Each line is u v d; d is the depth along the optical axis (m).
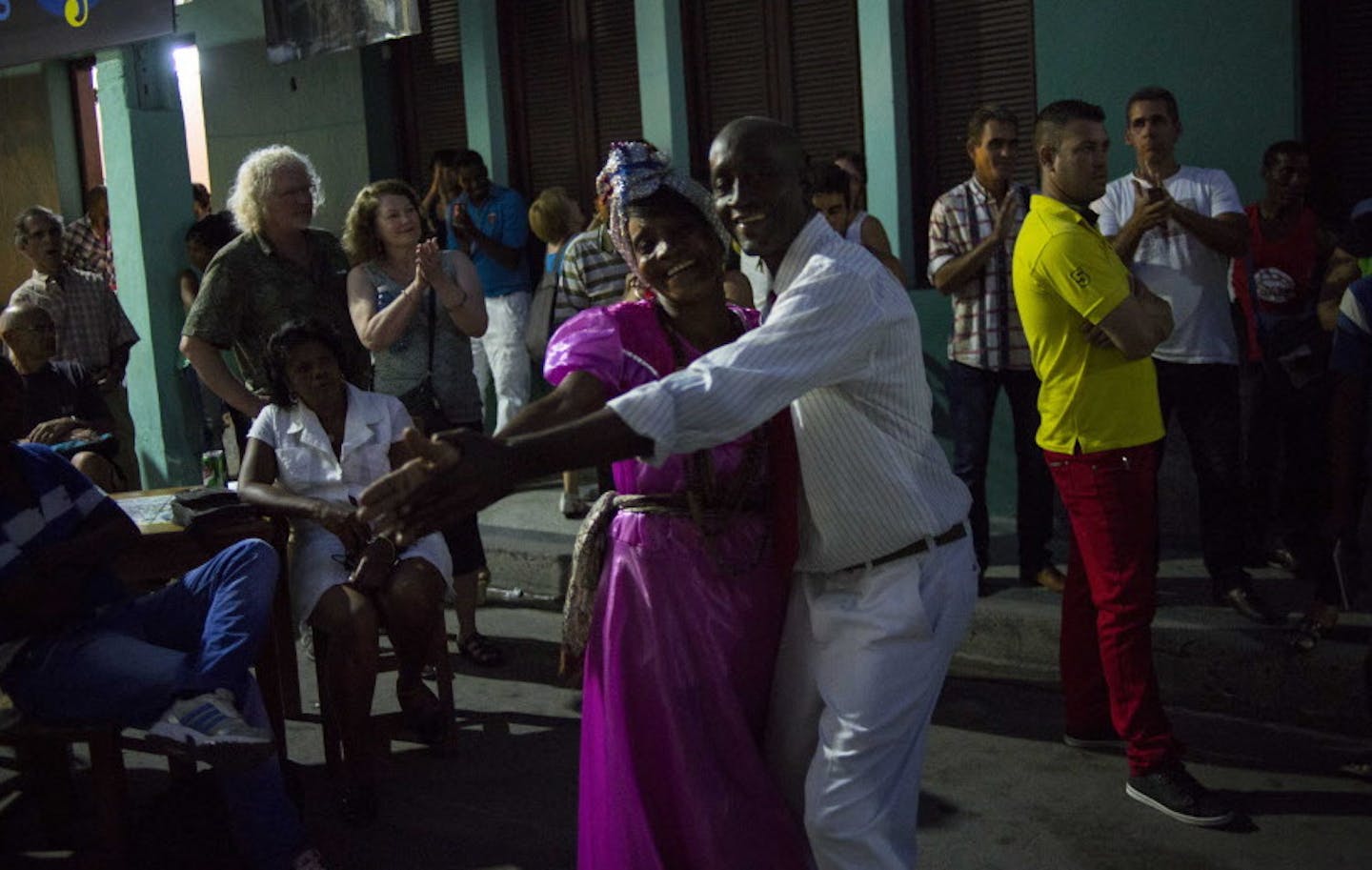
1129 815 3.90
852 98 7.00
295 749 4.79
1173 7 5.92
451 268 5.20
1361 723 4.43
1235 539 5.00
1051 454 3.87
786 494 2.60
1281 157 5.44
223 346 5.13
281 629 5.01
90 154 10.55
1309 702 4.52
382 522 1.99
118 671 3.55
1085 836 3.79
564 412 2.50
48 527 3.68
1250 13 5.77
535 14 8.09
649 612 2.62
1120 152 6.13
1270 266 5.50
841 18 6.97
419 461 1.98
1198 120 5.94
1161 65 5.98
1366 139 5.97
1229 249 4.97
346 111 8.71
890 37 6.59
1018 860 3.69
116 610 3.77
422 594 4.33
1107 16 6.07
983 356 5.46
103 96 8.27
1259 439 5.59
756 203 2.51
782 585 2.69
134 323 8.43
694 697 2.63
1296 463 5.44
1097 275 3.62
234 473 5.63
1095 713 4.36
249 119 9.21
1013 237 5.46
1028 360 5.42
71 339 7.70
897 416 2.54
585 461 2.11
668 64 7.36
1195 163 5.97
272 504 4.41
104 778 3.64
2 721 3.68
